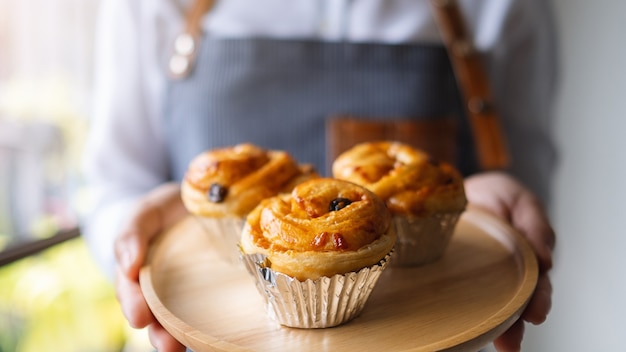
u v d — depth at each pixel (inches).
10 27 22.7
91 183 24.9
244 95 23.3
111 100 24.5
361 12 23.4
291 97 23.4
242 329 14.8
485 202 20.7
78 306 25.3
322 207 14.8
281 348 14.1
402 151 18.3
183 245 18.7
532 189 26.2
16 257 20.1
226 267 17.6
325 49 23.1
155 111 25.2
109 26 24.3
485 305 15.6
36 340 24.3
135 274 16.4
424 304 15.8
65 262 24.8
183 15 24.3
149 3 24.1
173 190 20.7
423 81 23.2
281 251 14.2
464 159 24.7
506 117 25.7
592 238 30.5
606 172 29.5
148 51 24.4
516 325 15.2
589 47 28.6
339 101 23.3
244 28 23.6
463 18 24.5
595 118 29.2
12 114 23.0
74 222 24.9
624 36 27.7
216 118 23.5
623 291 30.0
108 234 22.0
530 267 16.5
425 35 23.5
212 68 23.5
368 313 15.5
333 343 14.3
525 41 24.9
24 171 23.6
